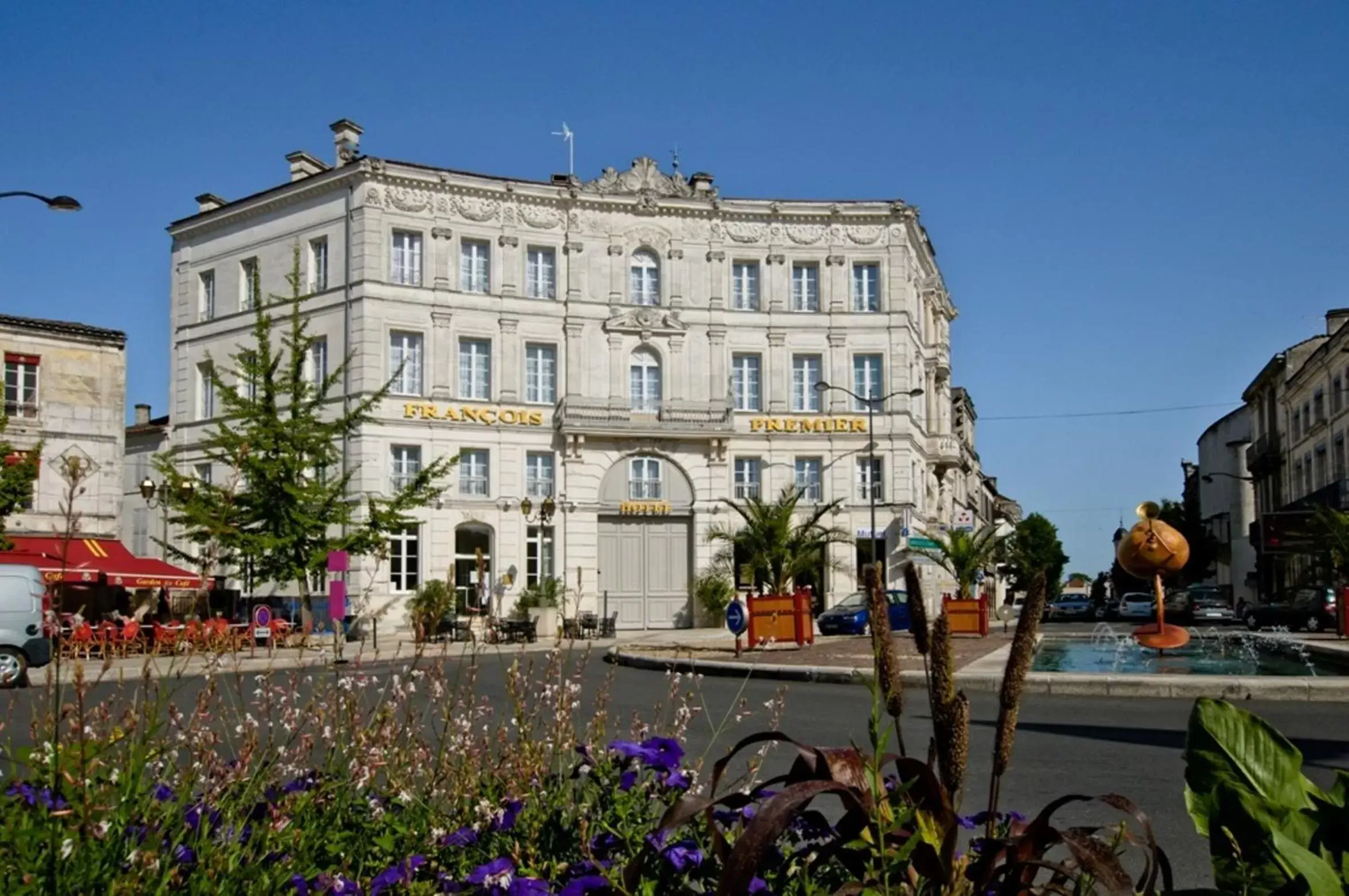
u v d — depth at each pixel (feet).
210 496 89.25
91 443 112.47
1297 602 122.11
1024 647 8.93
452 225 134.10
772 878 10.00
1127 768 29.91
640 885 9.43
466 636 21.07
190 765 13.09
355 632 93.04
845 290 145.59
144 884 10.14
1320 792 10.11
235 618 83.46
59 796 11.15
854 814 8.79
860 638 102.47
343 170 131.13
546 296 138.51
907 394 141.59
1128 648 73.36
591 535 136.67
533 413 136.15
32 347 109.70
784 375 143.95
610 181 141.90
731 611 69.51
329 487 97.96
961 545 122.62
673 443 140.26
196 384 143.33
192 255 145.28
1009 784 27.55
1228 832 9.16
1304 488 180.96
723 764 9.76
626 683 55.06
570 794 14.23
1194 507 298.15
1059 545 367.66
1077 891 9.08
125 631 29.91
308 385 96.78
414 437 130.41
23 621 58.34
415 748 15.89
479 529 134.21
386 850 12.51
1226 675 53.52
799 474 143.95
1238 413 256.11
